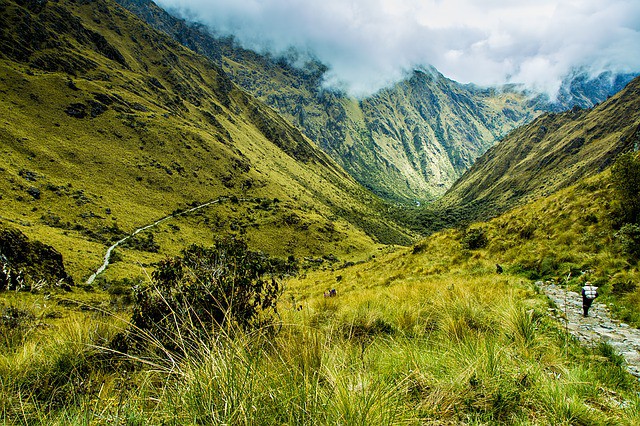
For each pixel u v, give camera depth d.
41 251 68.25
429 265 21.30
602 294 10.22
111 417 2.78
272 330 4.98
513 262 16.17
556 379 3.95
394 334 6.60
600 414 3.42
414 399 3.47
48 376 4.24
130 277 100.69
